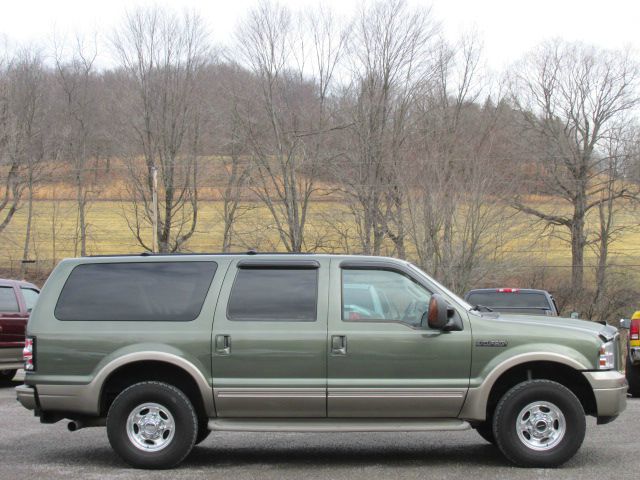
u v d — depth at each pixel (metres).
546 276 38.34
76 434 9.02
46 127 45.19
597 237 41.31
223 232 42.06
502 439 6.98
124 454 7.02
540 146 42.53
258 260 7.35
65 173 44.91
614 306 37.53
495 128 38.69
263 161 38.22
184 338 7.07
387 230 33.19
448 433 9.05
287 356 7.00
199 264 7.39
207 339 7.05
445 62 39.03
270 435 8.98
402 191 32.25
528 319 7.46
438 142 34.16
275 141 38.03
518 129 42.38
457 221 30.80
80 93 44.84
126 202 46.09
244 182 39.50
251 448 8.17
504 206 32.34
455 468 7.06
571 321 7.61
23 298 13.85
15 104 44.75
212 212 42.09
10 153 44.00
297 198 37.81
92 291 7.34
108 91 43.97
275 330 7.04
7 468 7.15
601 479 6.56
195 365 7.03
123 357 7.03
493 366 6.96
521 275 35.06
